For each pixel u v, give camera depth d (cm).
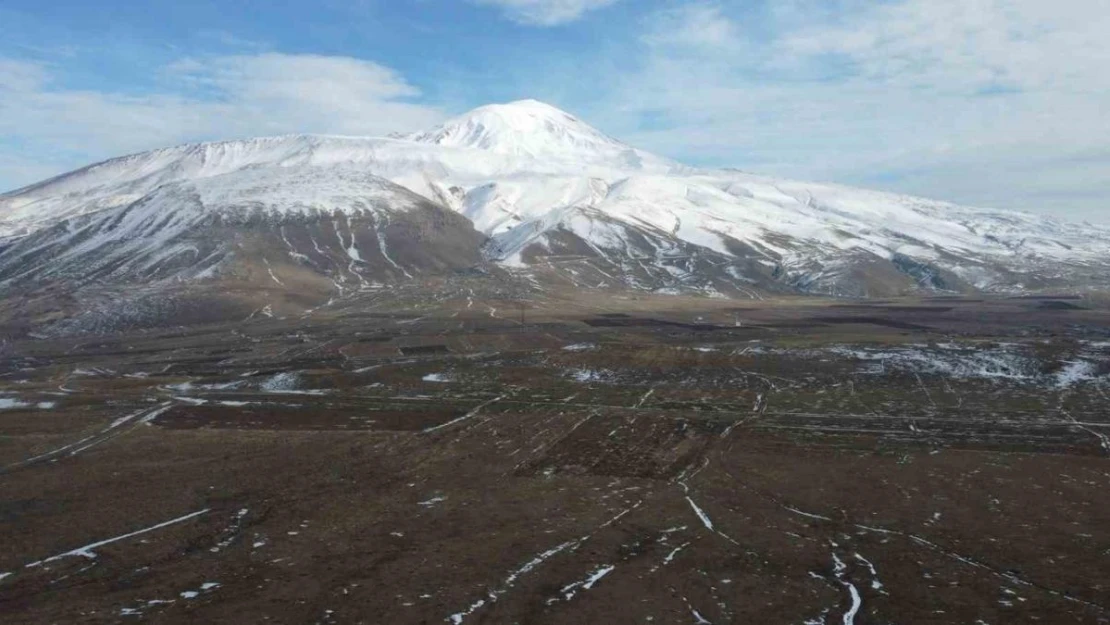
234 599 4225
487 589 4334
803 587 4369
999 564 4703
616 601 4178
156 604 4175
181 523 5572
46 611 4094
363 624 3903
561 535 5241
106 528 5472
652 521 5544
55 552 5012
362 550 4978
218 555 4931
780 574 4559
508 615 4003
